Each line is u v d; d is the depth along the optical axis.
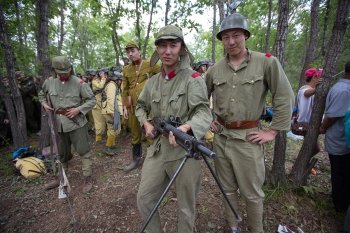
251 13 12.44
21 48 5.20
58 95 3.33
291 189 3.23
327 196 3.28
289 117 2.05
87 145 3.58
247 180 2.21
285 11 2.83
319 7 7.39
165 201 3.11
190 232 2.09
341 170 2.84
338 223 2.88
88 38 17.28
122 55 7.89
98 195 3.43
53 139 3.35
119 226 2.85
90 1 6.64
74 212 3.14
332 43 2.86
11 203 3.47
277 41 2.91
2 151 5.55
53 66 3.21
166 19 7.16
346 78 2.78
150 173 2.00
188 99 1.87
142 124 2.13
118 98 5.36
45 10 4.60
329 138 2.88
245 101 2.11
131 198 3.27
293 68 15.47
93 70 6.70
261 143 2.13
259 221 2.33
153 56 2.17
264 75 2.08
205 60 5.42
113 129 5.01
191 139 1.47
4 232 2.95
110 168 4.28
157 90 2.00
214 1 7.72
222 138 2.31
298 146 4.96
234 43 2.02
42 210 3.27
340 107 2.69
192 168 1.92
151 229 2.08
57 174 3.94
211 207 3.03
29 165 4.22
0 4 4.43
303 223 2.85
